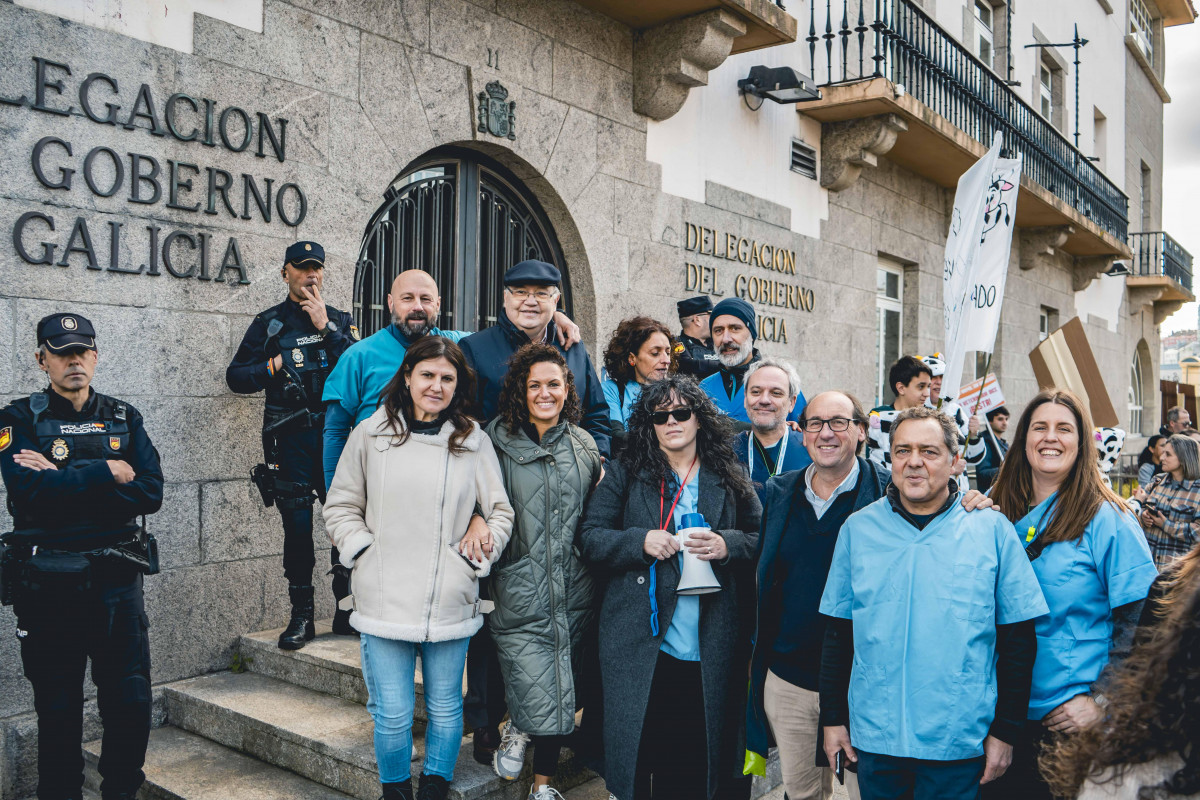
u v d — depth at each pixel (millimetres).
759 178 7723
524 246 6066
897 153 9180
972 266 4043
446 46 5207
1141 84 18688
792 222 8117
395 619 2812
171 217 4051
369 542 2857
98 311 3820
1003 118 10531
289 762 3508
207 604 4195
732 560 2850
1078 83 13875
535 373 2980
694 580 2842
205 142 4148
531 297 3334
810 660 2832
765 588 2877
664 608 2848
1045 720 2389
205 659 4195
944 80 9266
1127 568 2381
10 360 3566
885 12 8445
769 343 7828
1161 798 1312
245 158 4309
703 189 7148
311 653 4012
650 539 2777
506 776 3014
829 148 8453
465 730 3529
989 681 2322
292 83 4488
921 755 2295
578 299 6266
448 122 5238
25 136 3596
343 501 2924
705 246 7168
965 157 9250
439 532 2855
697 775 2875
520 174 5879
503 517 2914
